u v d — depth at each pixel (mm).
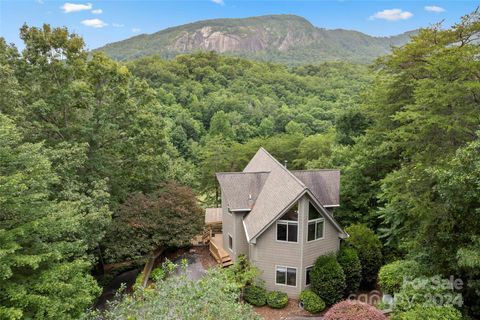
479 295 11695
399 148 20750
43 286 11516
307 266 18719
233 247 21766
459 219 12008
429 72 17312
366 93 28375
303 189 17734
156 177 27594
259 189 22250
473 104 14586
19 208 12180
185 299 7816
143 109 27156
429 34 17672
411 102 19828
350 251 18953
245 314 8336
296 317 17000
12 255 11258
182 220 22609
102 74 24266
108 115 24203
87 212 18031
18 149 12609
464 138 14547
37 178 12945
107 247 20891
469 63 13914
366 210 23734
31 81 22109
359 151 24625
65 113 23062
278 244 18875
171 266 9359
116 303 9242
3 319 10062
